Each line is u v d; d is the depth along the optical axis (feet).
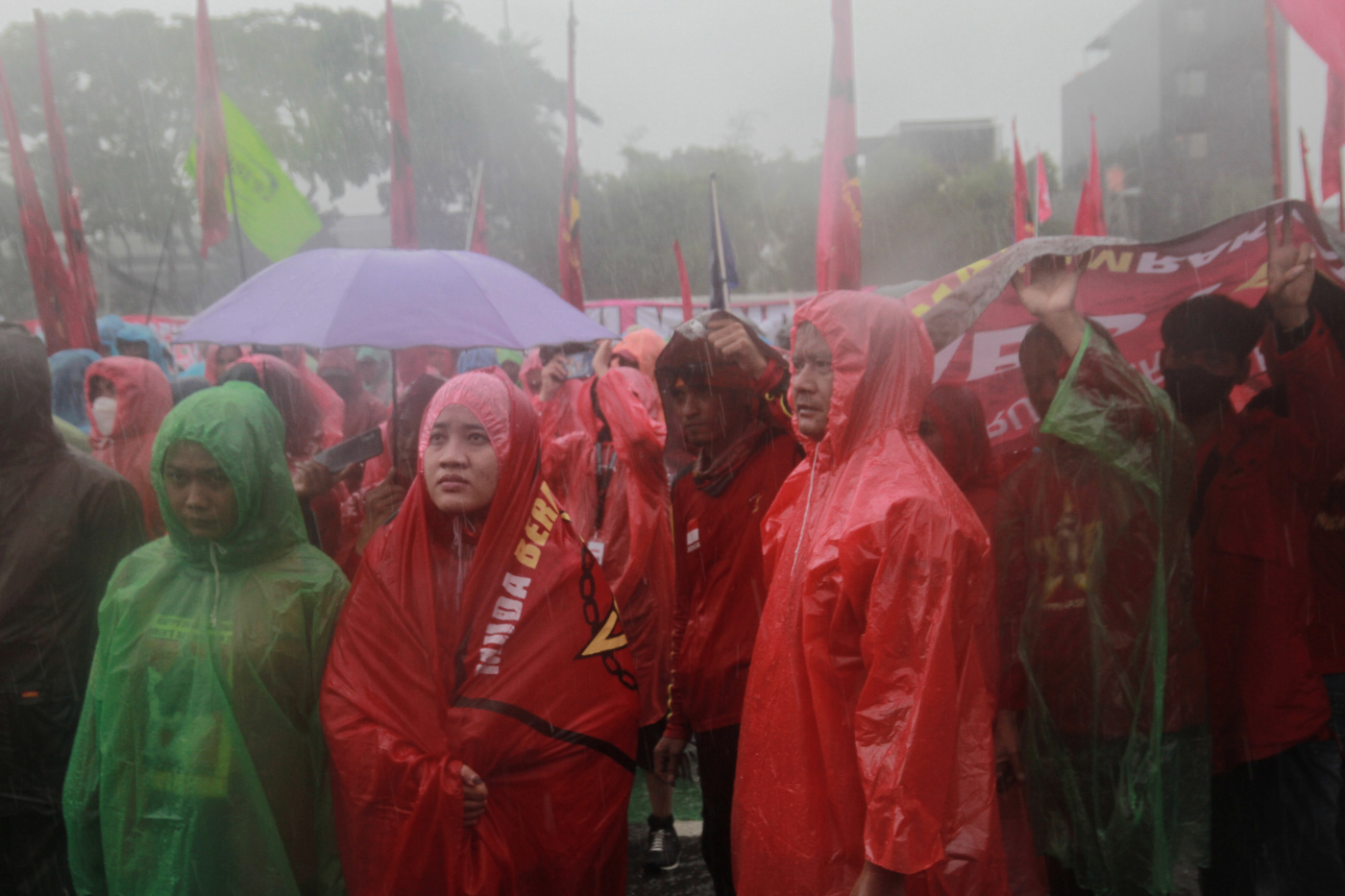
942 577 5.98
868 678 5.99
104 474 9.34
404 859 6.96
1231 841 8.76
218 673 7.37
